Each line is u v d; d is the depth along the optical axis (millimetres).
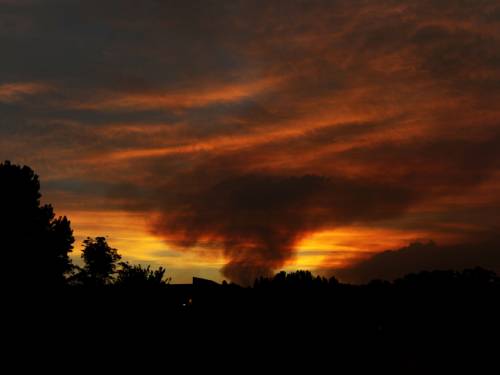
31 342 27391
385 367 28094
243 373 26281
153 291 30297
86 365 25781
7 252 37531
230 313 29688
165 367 26281
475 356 29953
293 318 29344
